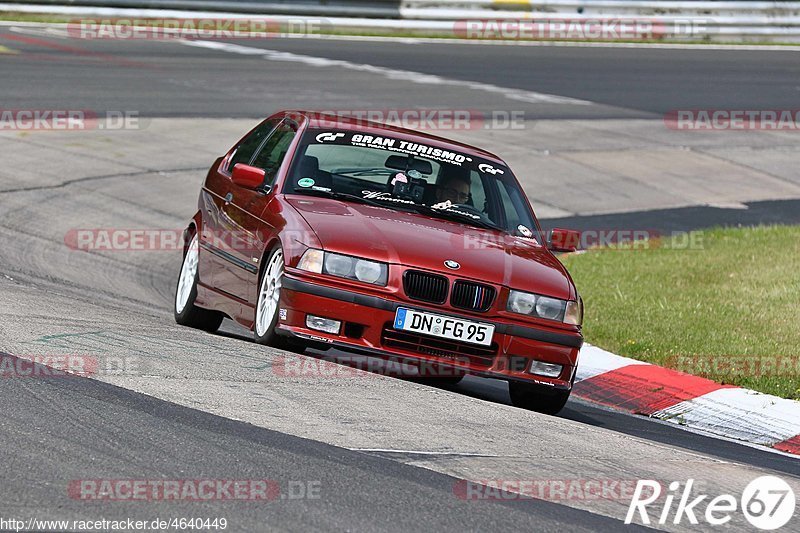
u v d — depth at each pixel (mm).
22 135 42125
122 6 69875
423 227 18891
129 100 50000
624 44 85500
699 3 89500
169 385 15117
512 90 63594
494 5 82250
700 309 28219
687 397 21453
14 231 30797
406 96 57812
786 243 37625
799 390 22109
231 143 45625
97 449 12219
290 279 17500
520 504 11961
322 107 52531
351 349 17406
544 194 45375
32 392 14109
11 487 10883
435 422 15047
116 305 23750
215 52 64750
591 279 31672
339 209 18984
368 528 10656
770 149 57312
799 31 92812
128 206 36406
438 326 17531
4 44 59188
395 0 79250
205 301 21219
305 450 12914
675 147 55594
